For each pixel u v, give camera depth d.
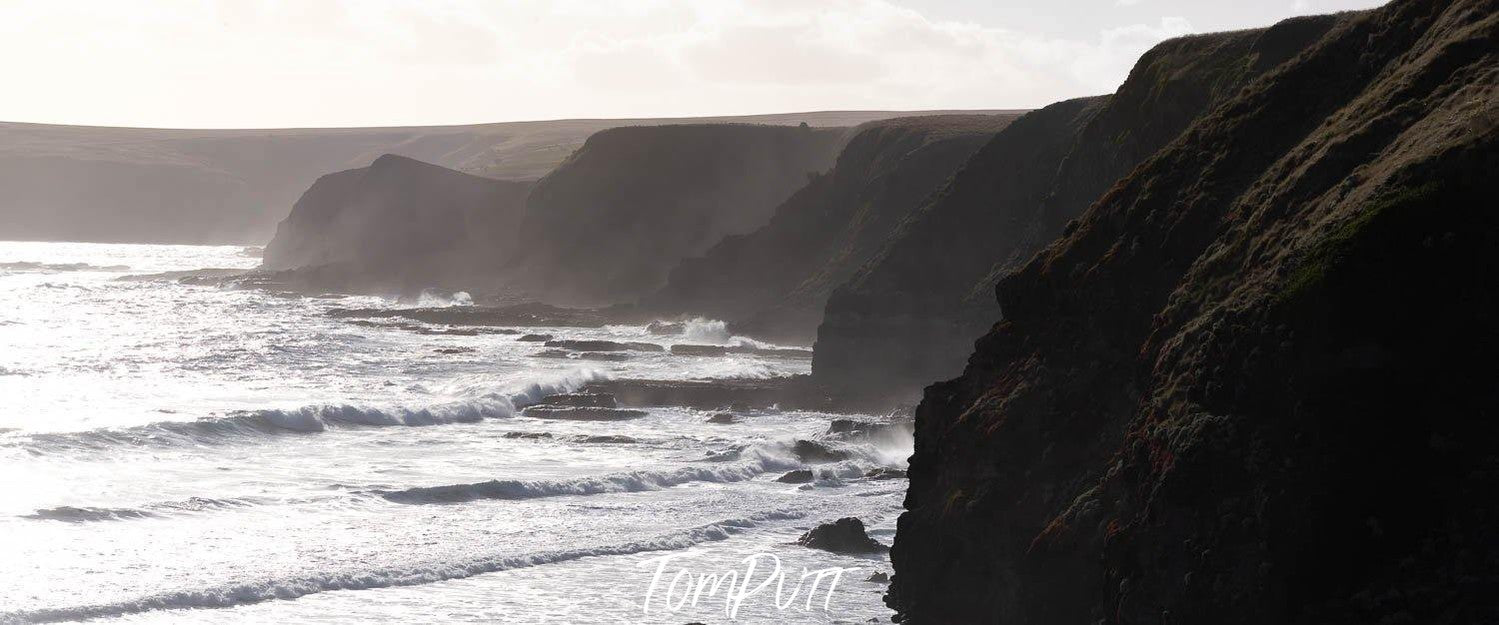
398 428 50.19
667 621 25.28
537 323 93.12
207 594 25.31
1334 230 16.80
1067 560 18.73
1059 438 20.41
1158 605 16.25
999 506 20.38
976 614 20.42
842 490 39.81
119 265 153.12
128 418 47.62
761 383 61.53
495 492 36.72
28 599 24.47
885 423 48.22
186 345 78.00
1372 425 15.44
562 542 31.20
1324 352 15.92
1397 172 16.84
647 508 35.81
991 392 21.98
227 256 181.75
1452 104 18.41
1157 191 22.47
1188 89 49.81
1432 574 14.49
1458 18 20.88
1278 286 16.97
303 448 44.56
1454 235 15.87
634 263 109.62
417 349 77.94
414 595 26.64
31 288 117.31
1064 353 21.38
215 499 33.88
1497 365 15.27
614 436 47.53
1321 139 20.34
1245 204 20.61
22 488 34.62
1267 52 47.84
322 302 112.38
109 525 30.67
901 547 22.09
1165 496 16.50
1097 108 64.94
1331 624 14.72
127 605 24.45
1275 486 15.60
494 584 27.69
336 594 26.44
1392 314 15.81
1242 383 16.56
